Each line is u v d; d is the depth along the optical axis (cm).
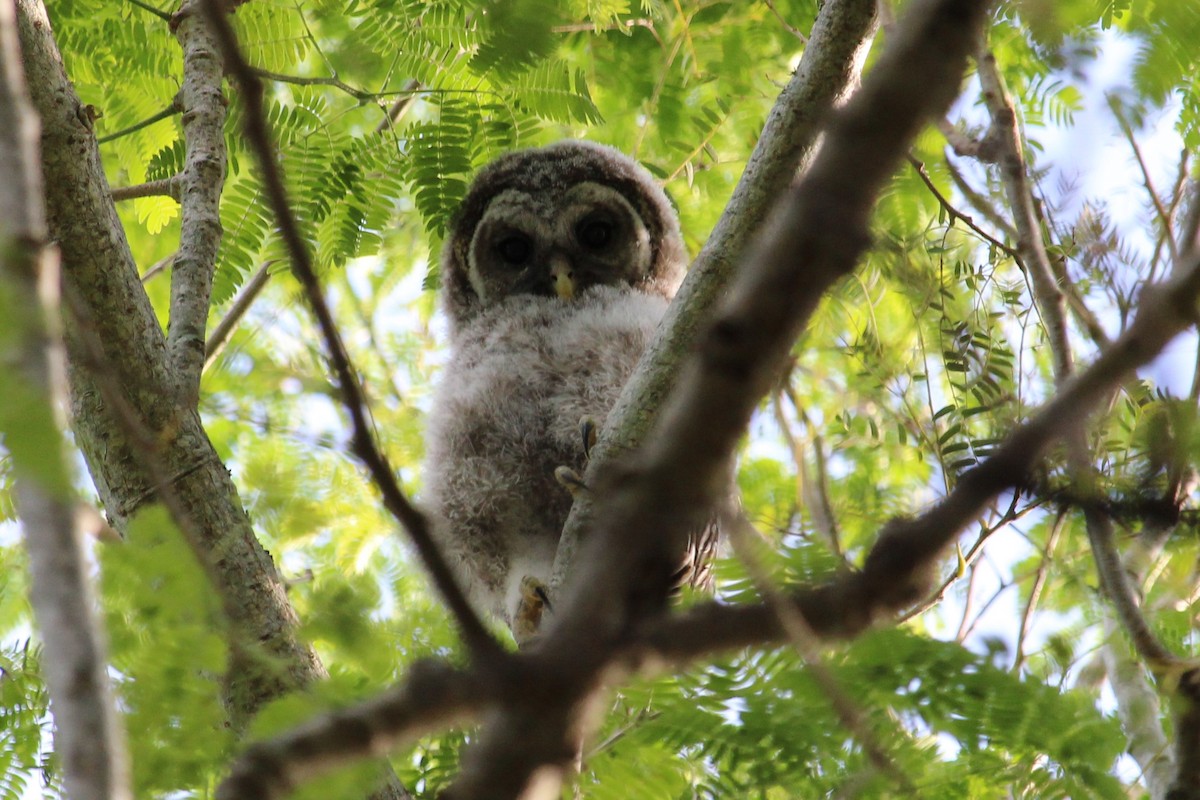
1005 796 607
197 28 913
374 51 878
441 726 360
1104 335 691
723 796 626
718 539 779
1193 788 600
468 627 319
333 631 538
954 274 826
